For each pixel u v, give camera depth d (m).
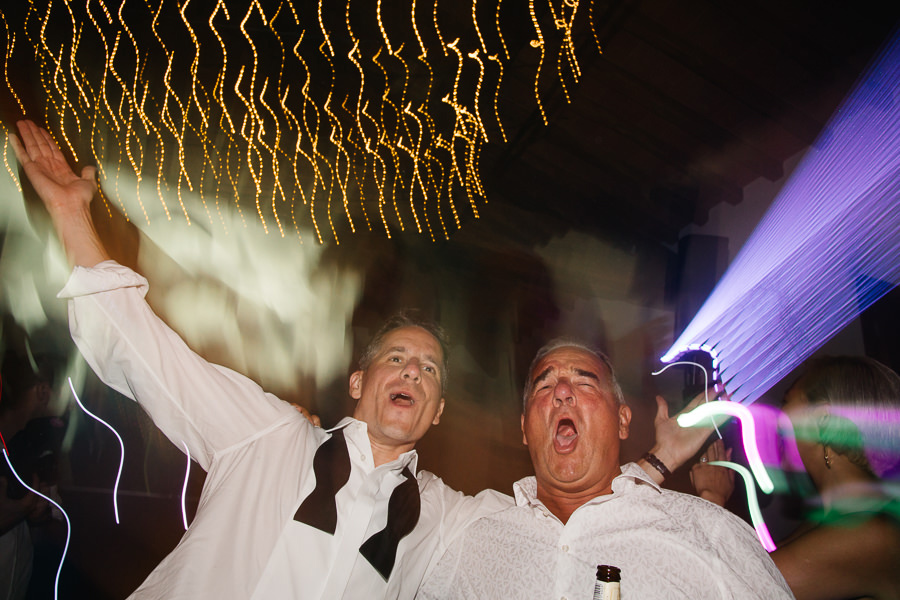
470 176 6.29
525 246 7.02
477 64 5.07
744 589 1.48
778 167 5.09
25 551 2.58
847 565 1.53
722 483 2.08
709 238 5.79
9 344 4.76
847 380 1.74
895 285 3.63
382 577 1.59
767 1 3.92
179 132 5.44
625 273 6.60
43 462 2.65
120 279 1.61
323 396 7.01
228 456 1.67
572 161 6.01
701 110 4.95
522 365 7.46
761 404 4.03
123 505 4.63
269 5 4.69
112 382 1.67
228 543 1.50
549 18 4.49
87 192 1.73
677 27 4.32
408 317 2.05
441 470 7.15
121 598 3.95
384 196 6.47
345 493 1.65
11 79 4.44
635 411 6.17
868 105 3.93
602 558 1.59
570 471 1.75
